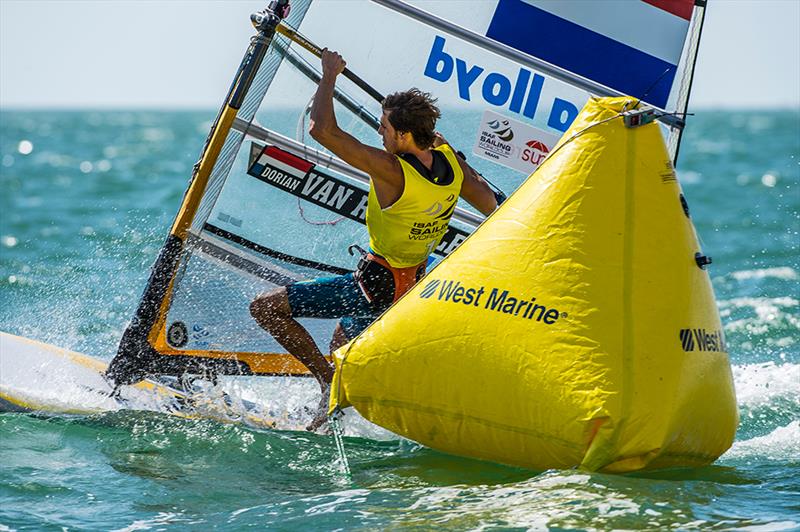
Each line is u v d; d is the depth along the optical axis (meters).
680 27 20.78
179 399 20.70
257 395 21.59
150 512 15.22
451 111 21.11
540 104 21.06
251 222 20.69
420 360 16.52
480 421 16.16
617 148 16.08
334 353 17.69
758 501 15.09
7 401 20.06
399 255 18.67
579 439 15.30
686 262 16.02
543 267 15.93
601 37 20.84
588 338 15.38
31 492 16.02
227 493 16.12
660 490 15.26
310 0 20.17
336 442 18.95
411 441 19.08
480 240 16.77
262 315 19.31
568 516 14.30
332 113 17.66
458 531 13.98
